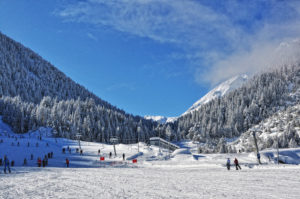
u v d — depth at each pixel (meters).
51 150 64.31
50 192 12.72
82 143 89.94
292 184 14.66
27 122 125.75
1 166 33.12
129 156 54.62
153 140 99.81
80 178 19.53
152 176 21.31
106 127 143.50
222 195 11.71
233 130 195.88
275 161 45.19
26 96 193.88
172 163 39.75
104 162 44.47
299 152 60.81
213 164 33.66
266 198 10.78
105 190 13.50
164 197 11.30
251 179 17.62
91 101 165.75
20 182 16.67
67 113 140.12
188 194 12.12
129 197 11.34
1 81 195.50
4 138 79.56
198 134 176.62
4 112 137.00
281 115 192.50
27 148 63.19
